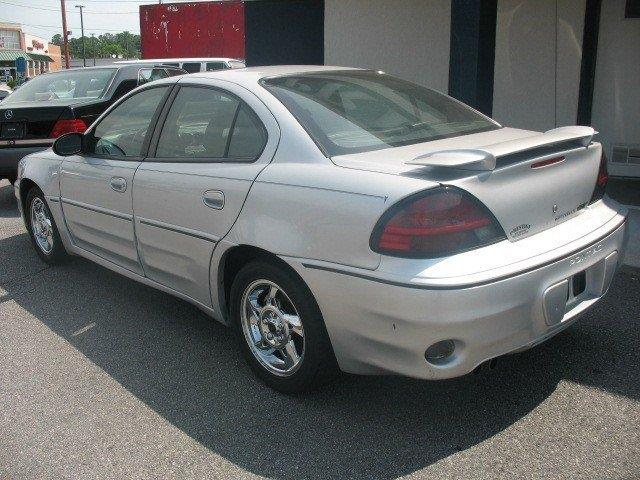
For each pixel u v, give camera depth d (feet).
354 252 9.43
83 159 15.40
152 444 10.25
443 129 11.85
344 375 11.96
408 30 30.19
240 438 10.32
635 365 11.94
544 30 27.55
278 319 11.15
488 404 10.90
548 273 9.48
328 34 32.27
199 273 12.30
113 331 14.38
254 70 13.34
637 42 25.91
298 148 10.76
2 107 25.94
